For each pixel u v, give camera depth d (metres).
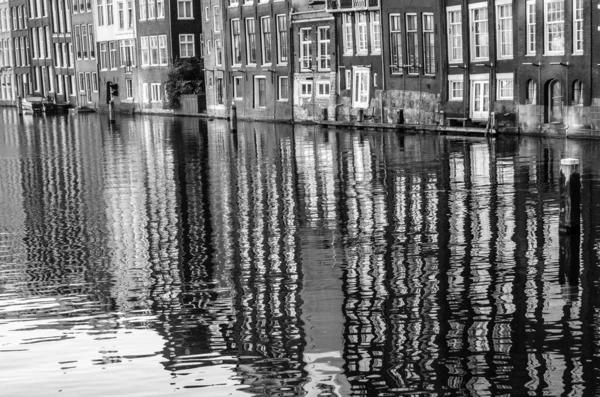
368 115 65.12
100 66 111.69
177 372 15.62
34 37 130.38
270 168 42.59
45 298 20.52
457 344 16.28
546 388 14.36
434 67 58.91
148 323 18.31
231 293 20.33
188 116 93.06
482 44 54.56
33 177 44.28
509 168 37.28
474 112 55.62
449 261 22.27
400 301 19.03
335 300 19.36
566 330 16.73
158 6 97.81
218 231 27.69
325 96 70.00
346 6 66.44
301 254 23.91
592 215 26.70
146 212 31.84
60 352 16.75
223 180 39.25
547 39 49.56
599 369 14.94
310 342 16.75
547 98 50.16
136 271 22.86
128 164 48.00
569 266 21.22
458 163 39.81
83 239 27.42
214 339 17.17
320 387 14.77
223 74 85.25
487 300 18.81
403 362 15.59
